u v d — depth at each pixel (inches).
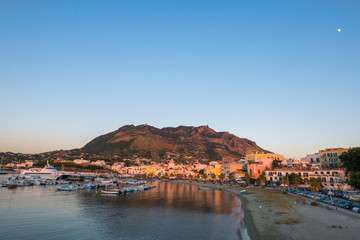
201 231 1907.0
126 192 5103.3
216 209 2965.1
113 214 2583.7
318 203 2849.4
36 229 1909.4
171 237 1748.3
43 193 4443.9
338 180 4633.4
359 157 3518.7
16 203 3157.0
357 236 1509.6
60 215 2463.1
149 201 3713.1
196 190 5900.6
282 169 5940.0
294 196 3838.6
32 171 7864.2
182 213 2679.6
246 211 2691.9
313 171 5024.6
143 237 1749.5
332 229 1675.7
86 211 2738.7
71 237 1724.9
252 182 6456.7
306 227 1764.3
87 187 5807.1
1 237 1688.0
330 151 5492.1
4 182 5905.5
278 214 2303.2
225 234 1817.2
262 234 1656.0
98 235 1785.2
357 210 2220.7
